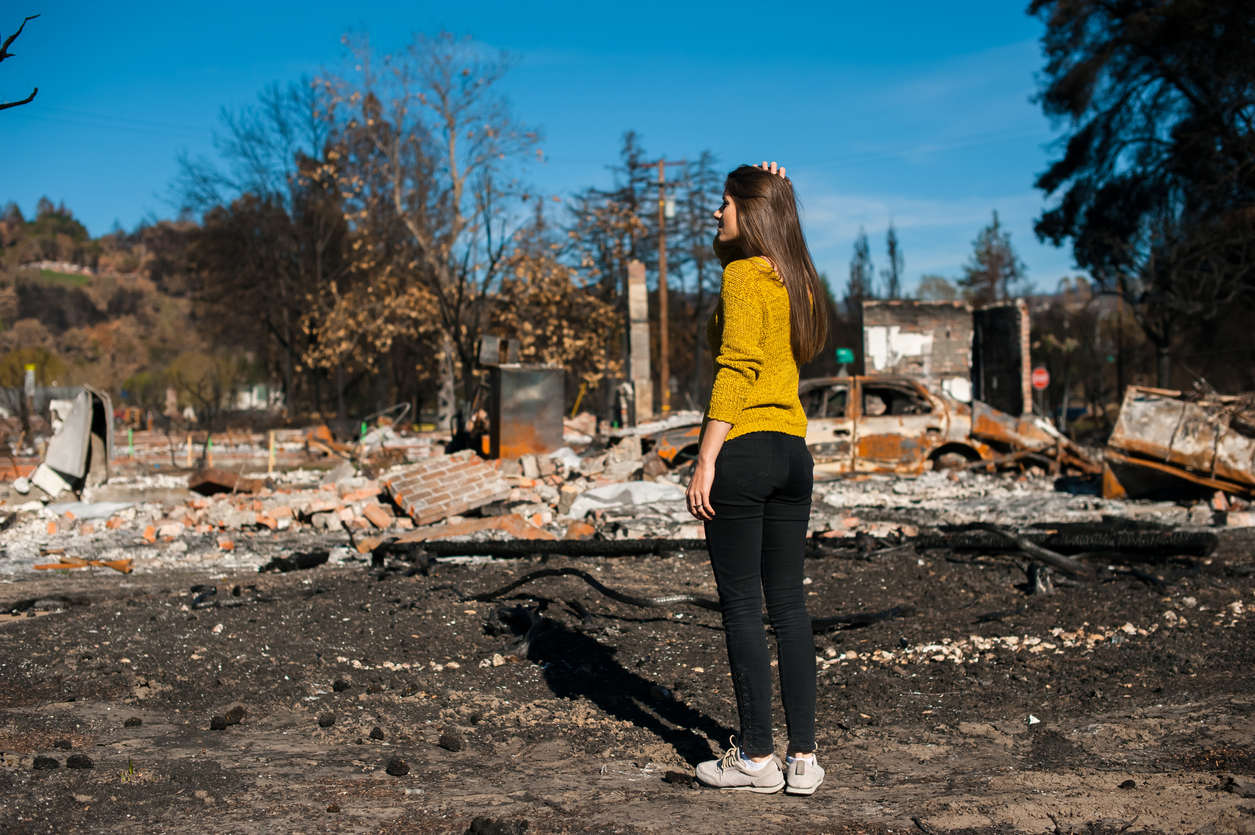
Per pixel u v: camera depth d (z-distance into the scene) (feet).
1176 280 81.71
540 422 39.78
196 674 11.91
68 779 8.14
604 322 89.66
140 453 74.28
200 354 180.75
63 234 550.36
